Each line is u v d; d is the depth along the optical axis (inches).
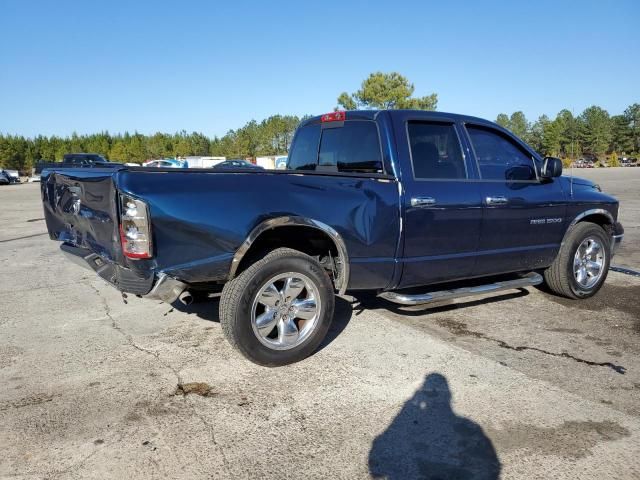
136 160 3292.3
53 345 161.5
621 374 139.6
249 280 133.5
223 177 132.7
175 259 125.0
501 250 184.1
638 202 658.8
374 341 163.3
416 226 160.7
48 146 3459.6
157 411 119.7
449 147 174.9
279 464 99.6
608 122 3727.9
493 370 141.6
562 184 203.5
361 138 172.6
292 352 142.4
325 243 156.6
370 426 113.0
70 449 104.1
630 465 98.9
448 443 106.4
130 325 180.5
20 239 400.5
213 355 152.9
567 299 213.0
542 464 99.3
